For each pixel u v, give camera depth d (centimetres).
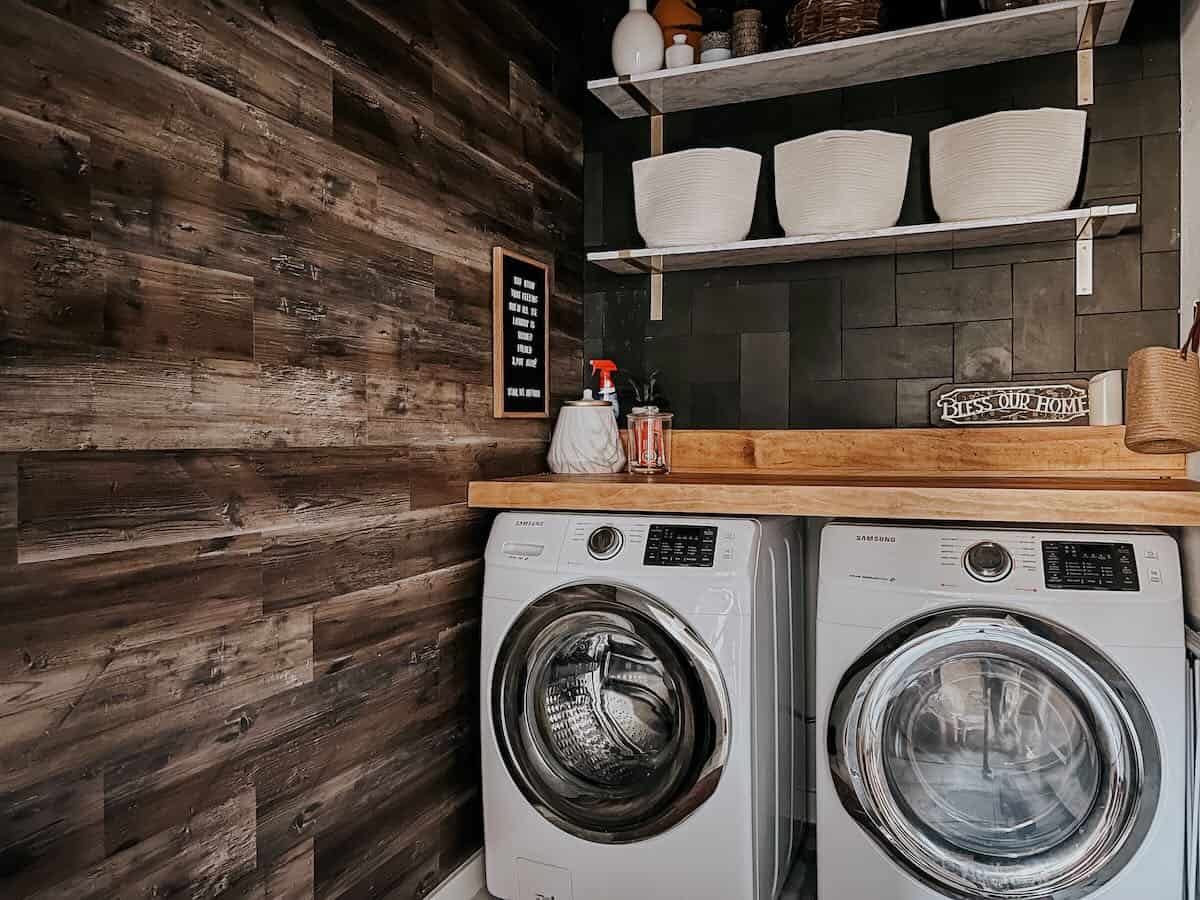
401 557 184
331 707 162
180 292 129
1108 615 156
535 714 196
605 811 187
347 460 166
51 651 110
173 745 128
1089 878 157
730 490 191
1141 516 162
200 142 133
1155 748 154
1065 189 208
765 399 256
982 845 165
